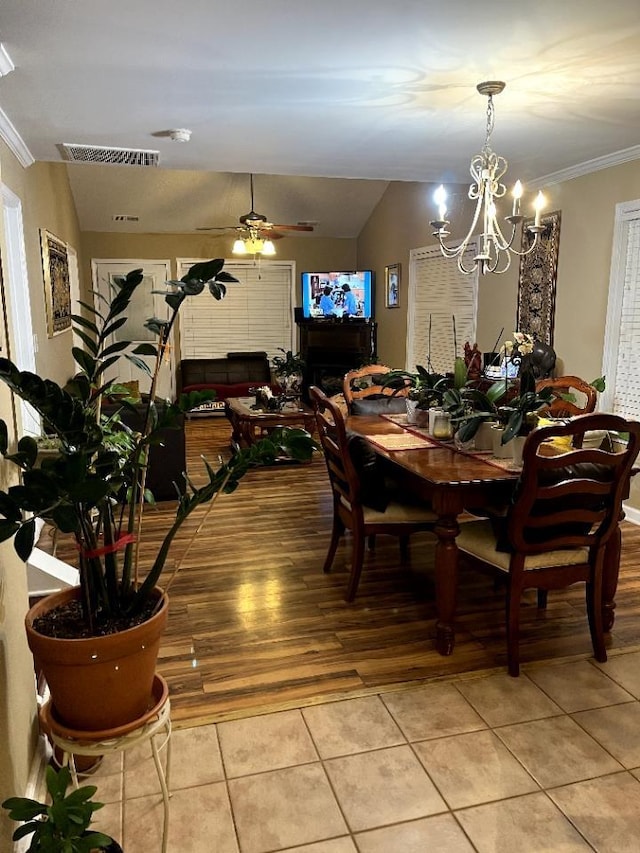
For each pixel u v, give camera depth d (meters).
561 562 2.47
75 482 1.27
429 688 2.39
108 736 1.44
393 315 8.27
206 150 4.18
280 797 1.87
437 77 2.77
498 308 5.85
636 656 2.61
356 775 1.95
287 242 9.35
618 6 2.12
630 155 4.13
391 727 2.17
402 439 3.14
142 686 1.49
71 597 1.64
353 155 4.31
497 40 2.38
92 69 2.69
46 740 1.92
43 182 5.23
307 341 8.92
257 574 3.39
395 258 8.11
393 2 2.09
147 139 3.90
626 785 1.91
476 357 5.10
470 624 2.88
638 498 4.27
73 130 3.69
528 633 2.80
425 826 1.76
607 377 4.49
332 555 3.42
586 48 2.47
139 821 1.78
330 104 3.16
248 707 2.27
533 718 2.22
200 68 2.69
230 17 2.19
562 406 3.61
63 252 6.22
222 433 7.61
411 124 3.53
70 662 1.38
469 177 5.11
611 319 4.42
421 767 1.98
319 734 2.14
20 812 1.21
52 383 1.27
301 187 8.09
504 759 2.02
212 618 2.92
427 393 3.31
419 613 2.98
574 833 1.74
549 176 4.89
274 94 2.99
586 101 3.10
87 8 2.12
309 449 1.61
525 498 2.29
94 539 1.48
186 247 9.00
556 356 5.00
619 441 3.16
